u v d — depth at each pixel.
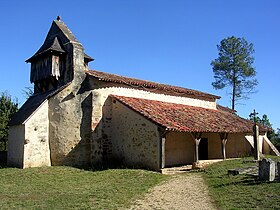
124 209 8.59
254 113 19.89
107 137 18.08
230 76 37.09
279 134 36.31
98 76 17.92
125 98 18.64
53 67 18.56
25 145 17.05
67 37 18.92
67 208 8.70
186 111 20.56
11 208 8.88
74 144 17.48
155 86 20.92
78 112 17.70
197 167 16.28
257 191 9.55
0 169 16.83
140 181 12.58
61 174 14.61
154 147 15.70
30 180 13.46
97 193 10.58
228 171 13.11
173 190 10.95
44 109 18.00
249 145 21.89
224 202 8.82
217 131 17.94
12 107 28.23
